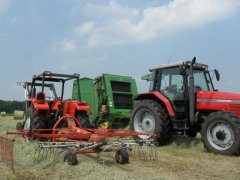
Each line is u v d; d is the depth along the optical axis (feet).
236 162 22.13
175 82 30.19
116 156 20.97
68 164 19.25
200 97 28.09
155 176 17.71
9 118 66.80
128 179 16.71
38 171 17.93
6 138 19.49
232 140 24.57
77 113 28.86
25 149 23.12
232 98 26.50
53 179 16.58
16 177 16.63
